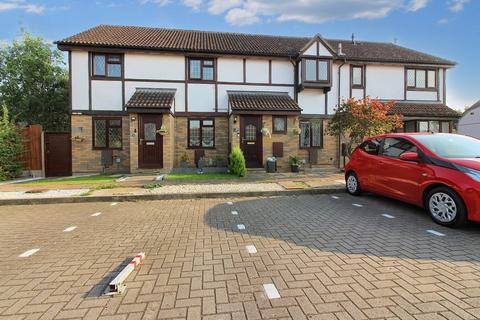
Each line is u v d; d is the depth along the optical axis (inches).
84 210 258.7
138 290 111.7
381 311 94.7
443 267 127.3
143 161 502.6
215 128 568.7
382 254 142.9
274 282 116.2
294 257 141.3
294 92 597.6
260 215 227.5
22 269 133.0
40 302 104.0
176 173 487.8
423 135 240.7
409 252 145.0
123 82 543.8
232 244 161.8
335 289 109.7
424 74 655.8
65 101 852.6
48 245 165.5
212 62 574.2
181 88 560.7
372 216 216.5
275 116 528.1
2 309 99.6
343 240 164.2
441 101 661.3
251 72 584.4
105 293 109.7
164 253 150.1
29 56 816.3
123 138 540.4
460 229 181.9
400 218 209.5
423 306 97.2
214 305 100.3
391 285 112.0
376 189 264.7
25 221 222.4
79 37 545.6
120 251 154.1
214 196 308.8
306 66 577.0
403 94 642.8
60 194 308.7
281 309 97.0
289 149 528.1
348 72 619.5
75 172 531.2
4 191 331.0
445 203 188.5
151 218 224.5
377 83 631.8
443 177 189.9
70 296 108.2
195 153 562.9
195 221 213.2
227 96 572.4
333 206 253.8
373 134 450.3
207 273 125.7
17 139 475.8
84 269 132.3
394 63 626.8
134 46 531.2
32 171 502.0
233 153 455.5
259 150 532.1
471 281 114.3
